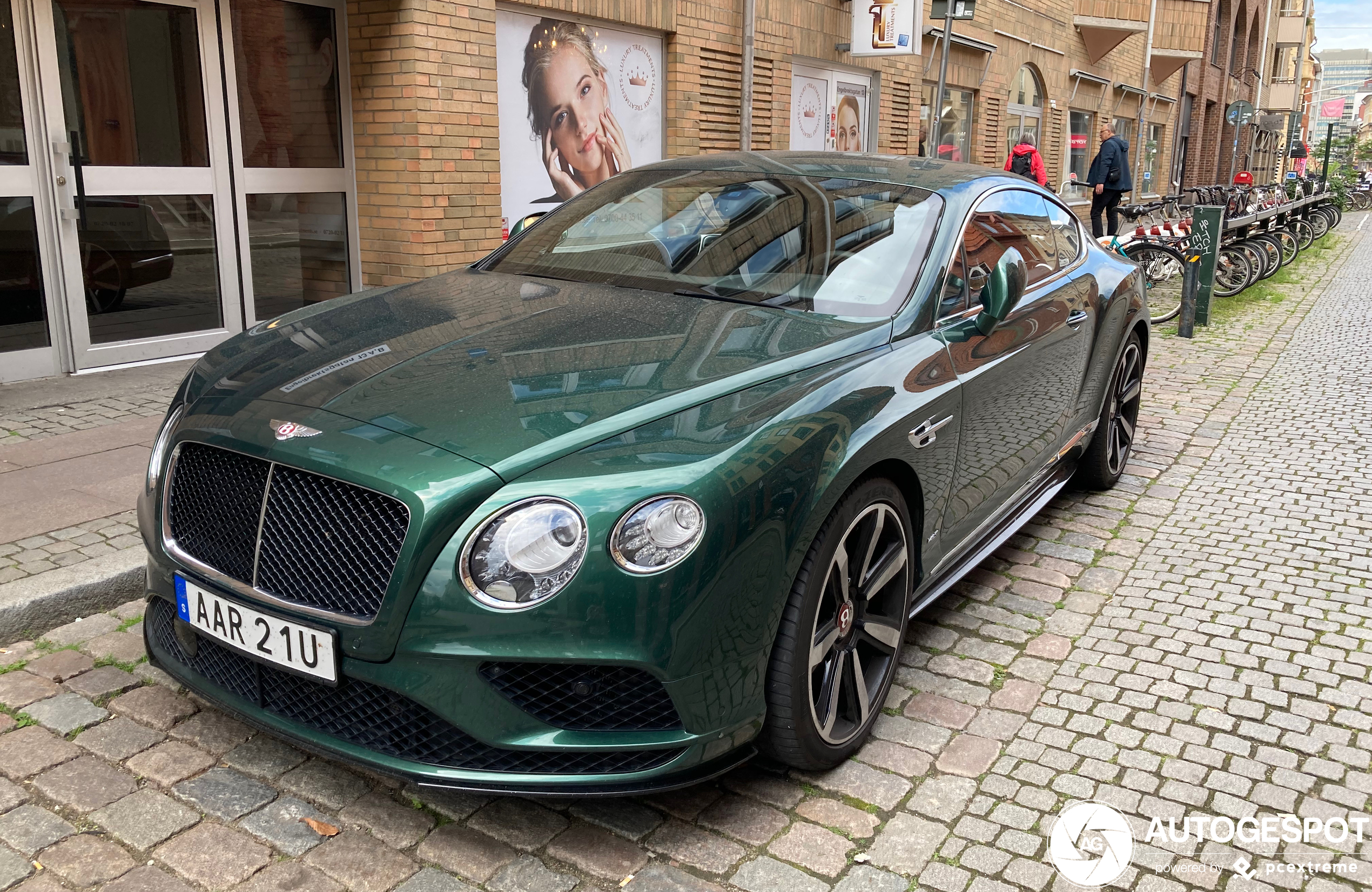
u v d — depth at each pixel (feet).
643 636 6.97
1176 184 87.40
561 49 27.68
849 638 8.98
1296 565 14.03
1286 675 10.97
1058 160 67.41
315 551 7.32
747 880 7.54
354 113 24.31
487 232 25.49
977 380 10.46
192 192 21.83
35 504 13.30
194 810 8.06
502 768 7.23
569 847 7.81
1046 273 13.62
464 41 24.11
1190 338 32.17
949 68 49.80
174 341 21.86
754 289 10.41
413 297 10.62
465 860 7.62
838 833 8.12
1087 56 69.41
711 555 7.13
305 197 24.03
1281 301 41.86
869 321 9.84
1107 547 14.58
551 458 7.15
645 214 12.11
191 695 9.69
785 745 8.22
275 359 8.90
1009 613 12.37
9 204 19.01
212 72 21.77
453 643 6.92
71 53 19.49
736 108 34.65
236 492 7.77
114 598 11.39
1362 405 23.20
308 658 7.31
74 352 20.22
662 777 7.34
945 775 8.98
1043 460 13.53
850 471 8.15
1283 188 67.97
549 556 6.87
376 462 7.12
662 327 9.32
